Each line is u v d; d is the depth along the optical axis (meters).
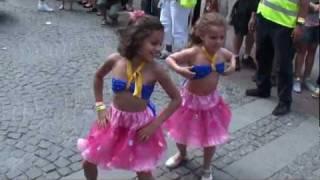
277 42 5.36
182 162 4.14
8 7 9.80
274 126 5.14
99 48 7.40
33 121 4.74
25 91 5.48
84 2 10.41
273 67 6.28
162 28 2.98
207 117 3.76
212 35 3.52
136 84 3.05
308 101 6.01
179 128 3.83
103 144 3.17
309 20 6.09
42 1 9.70
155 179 3.88
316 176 4.21
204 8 7.38
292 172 4.24
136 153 3.15
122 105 3.13
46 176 3.81
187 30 7.14
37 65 6.39
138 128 3.14
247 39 6.99
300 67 6.29
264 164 4.33
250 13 6.77
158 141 3.23
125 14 3.06
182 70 3.52
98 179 3.84
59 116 4.91
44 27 8.43
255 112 5.45
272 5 5.37
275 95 6.01
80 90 5.64
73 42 7.64
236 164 4.28
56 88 5.64
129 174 3.94
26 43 7.38
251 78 6.58
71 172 3.90
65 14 9.62
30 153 4.13
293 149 4.67
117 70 3.11
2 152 4.11
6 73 5.98
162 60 6.80
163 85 3.12
